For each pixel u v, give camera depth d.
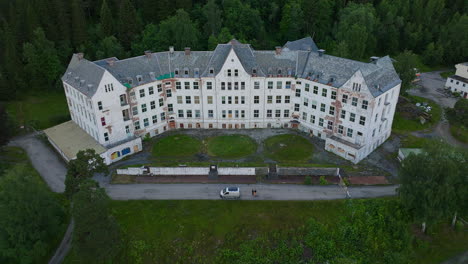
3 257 63.78
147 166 81.25
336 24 154.00
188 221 67.19
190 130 98.44
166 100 94.88
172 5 137.25
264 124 98.44
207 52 94.00
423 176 61.41
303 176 79.44
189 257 61.88
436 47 162.38
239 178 79.00
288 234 65.12
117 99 83.44
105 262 61.72
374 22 155.00
